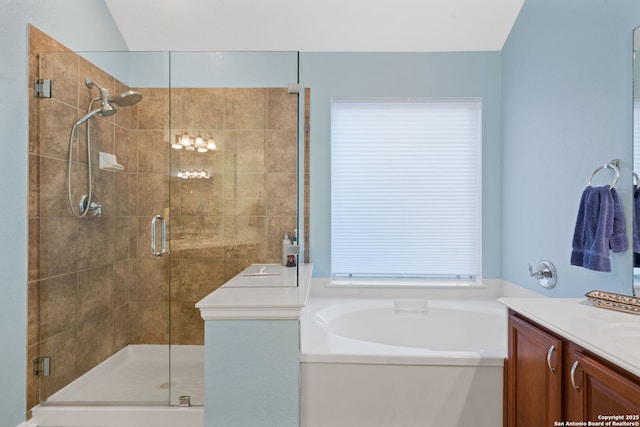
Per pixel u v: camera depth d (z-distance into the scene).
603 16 1.65
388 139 2.77
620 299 1.39
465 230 2.77
